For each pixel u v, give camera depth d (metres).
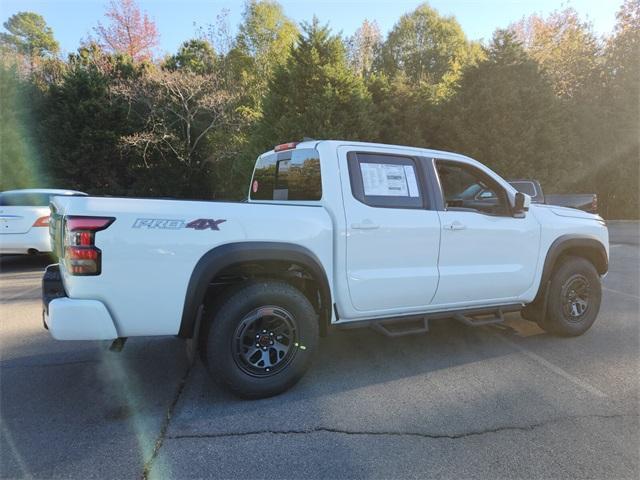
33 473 2.57
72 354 4.48
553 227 4.73
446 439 2.93
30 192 9.30
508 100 18.56
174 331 3.20
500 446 2.85
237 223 3.33
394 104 21.19
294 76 18.41
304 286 3.91
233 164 23.55
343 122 17.66
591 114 20.67
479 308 4.45
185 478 2.54
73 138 24.25
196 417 3.22
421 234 3.99
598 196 21.33
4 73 23.98
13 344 4.76
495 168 18.56
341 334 5.05
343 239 3.69
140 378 3.90
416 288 4.00
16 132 23.62
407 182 4.07
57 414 3.27
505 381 3.81
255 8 29.50
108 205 3.06
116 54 27.58
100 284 3.00
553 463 2.67
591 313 4.97
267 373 3.47
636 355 4.40
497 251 4.39
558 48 25.70
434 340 4.86
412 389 3.66
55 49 47.50
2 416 3.23
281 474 2.58
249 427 3.08
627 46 21.78
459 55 36.53
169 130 24.06
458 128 19.31
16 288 7.59
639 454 2.76
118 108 24.52
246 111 23.86
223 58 27.47
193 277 3.18
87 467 2.63
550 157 18.58
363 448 2.83
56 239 3.47
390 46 38.62
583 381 3.80
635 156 20.34
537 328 5.27
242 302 3.33
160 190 25.36
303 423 3.13
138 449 2.82
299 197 4.15
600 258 5.14
